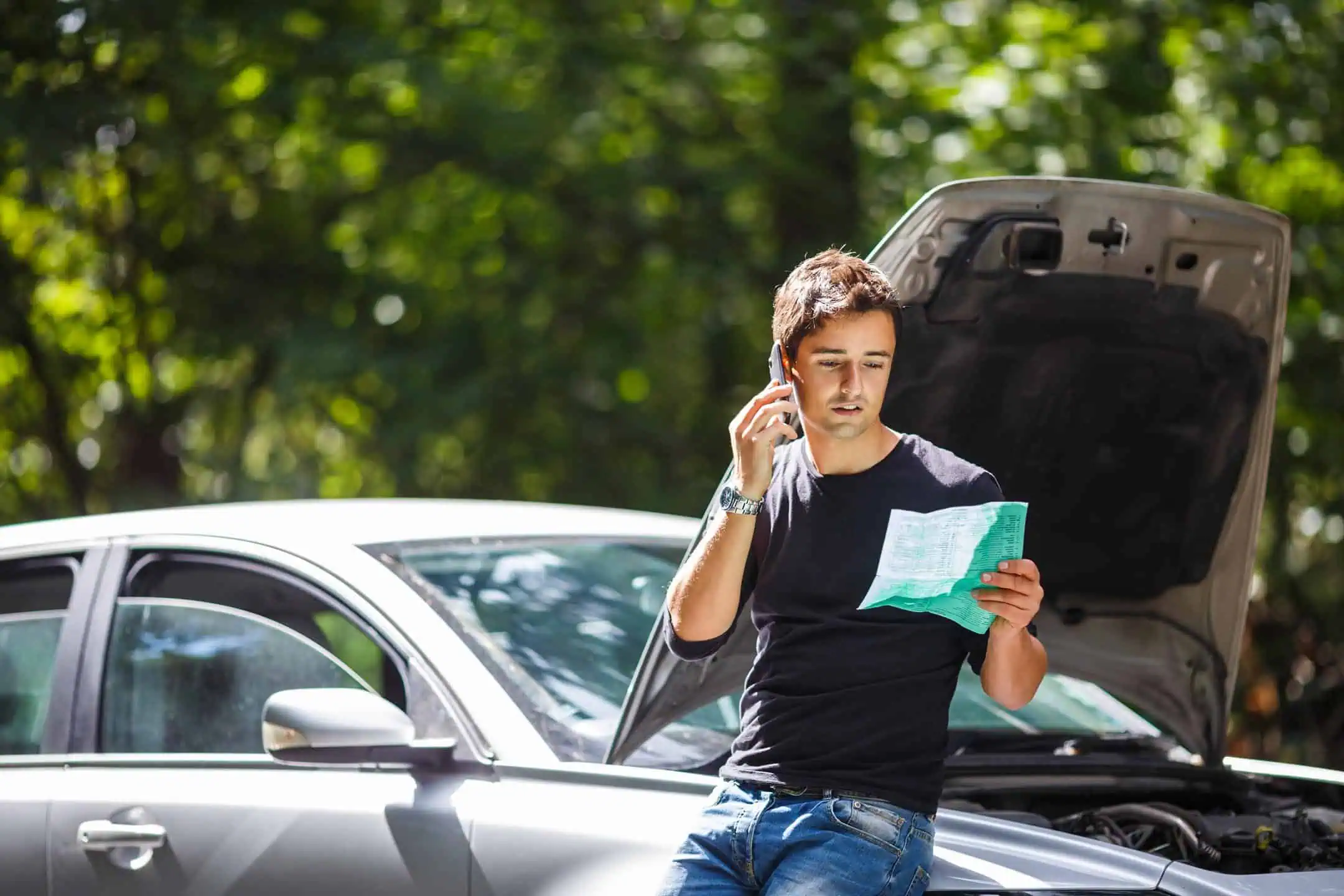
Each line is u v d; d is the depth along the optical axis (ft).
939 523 30.27
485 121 120.67
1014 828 34.24
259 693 44.47
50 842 44.80
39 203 123.34
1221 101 114.11
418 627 42.01
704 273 125.39
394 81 120.06
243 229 136.46
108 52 121.08
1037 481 43.19
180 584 47.24
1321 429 102.06
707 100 128.06
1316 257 106.73
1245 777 46.60
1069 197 39.11
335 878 39.58
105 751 46.50
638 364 127.65
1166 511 44.19
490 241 130.93
